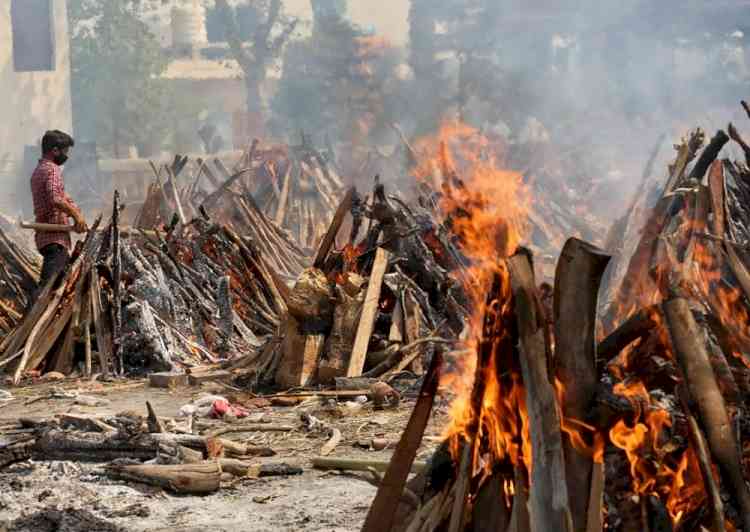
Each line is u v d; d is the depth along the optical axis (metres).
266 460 11.23
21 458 11.24
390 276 15.95
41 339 16.86
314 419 12.56
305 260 27.83
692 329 6.64
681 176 15.14
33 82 57.62
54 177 17.52
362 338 15.00
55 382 16.02
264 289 19.06
